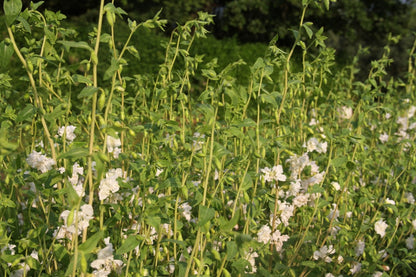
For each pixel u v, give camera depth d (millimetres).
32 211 2303
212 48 9250
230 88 1816
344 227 2652
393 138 4219
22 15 1967
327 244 2727
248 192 2512
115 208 2072
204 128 1859
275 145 2496
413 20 17641
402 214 2838
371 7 17656
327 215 2799
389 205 2807
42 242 2135
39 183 2035
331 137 2465
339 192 3029
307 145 2820
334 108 3621
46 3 18734
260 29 18328
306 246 2783
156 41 8500
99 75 5680
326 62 2980
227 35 19750
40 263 2049
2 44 1642
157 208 1951
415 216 2959
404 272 3160
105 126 1624
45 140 2352
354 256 2834
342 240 2613
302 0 2299
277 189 2469
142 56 8367
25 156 2547
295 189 2594
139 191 2188
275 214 2484
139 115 3018
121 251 1860
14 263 1875
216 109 1874
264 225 2420
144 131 2299
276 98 2459
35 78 2244
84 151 1566
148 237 2027
